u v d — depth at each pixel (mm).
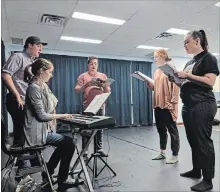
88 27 4375
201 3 3371
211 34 4980
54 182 1932
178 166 2559
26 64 2152
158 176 2227
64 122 1844
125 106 6945
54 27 4348
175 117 2664
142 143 4094
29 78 2068
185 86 1928
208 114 1771
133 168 2514
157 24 4262
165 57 2617
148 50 6344
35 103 1666
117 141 4336
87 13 3689
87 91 2785
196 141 1827
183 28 4527
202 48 1885
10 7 3389
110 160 2875
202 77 1743
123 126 6793
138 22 4133
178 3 3355
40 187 1885
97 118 1731
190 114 1845
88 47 5938
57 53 6242
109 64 6852
